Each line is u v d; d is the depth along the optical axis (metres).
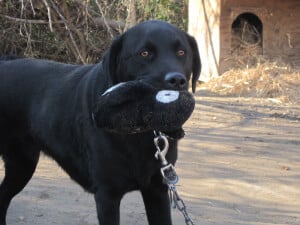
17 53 16.84
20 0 15.37
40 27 16.73
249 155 7.98
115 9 17.45
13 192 5.38
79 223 5.60
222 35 13.77
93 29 17.02
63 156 4.68
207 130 9.29
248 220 5.84
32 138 4.97
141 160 4.09
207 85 12.98
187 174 7.15
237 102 11.39
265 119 10.09
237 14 13.84
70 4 16.83
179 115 3.62
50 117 4.67
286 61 14.14
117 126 3.76
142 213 5.90
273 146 8.41
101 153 4.15
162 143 4.05
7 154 5.23
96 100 4.20
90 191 4.53
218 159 7.78
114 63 4.03
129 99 3.69
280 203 6.38
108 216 4.22
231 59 13.84
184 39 3.97
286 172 7.30
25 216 5.77
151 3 17.84
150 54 3.81
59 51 16.88
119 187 4.19
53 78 4.81
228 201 6.40
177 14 18.23
